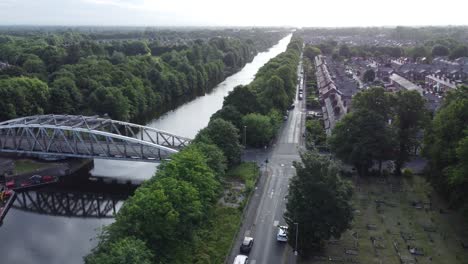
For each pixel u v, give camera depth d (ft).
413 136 345.51
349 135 339.36
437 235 258.37
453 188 278.67
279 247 247.29
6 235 298.35
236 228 262.06
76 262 263.70
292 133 481.05
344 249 242.99
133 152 385.70
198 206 228.63
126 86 593.42
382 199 308.60
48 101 537.65
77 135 399.85
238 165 369.30
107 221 320.91
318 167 223.71
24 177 373.20
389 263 229.86
